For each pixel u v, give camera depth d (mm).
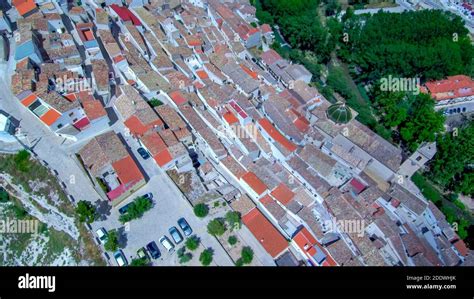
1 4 126688
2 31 114000
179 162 93875
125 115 99625
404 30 149625
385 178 108625
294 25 153500
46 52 108938
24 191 86000
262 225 86062
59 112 92750
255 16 166500
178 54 125375
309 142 109250
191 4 157875
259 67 139250
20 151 89188
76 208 82312
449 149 113312
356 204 94438
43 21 115125
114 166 88188
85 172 88750
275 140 102625
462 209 113000
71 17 125000
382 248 88375
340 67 156500
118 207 85750
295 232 88062
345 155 103812
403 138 122625
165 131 98250
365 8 185500
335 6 178625
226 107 108625
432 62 137000
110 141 92750
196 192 90875
